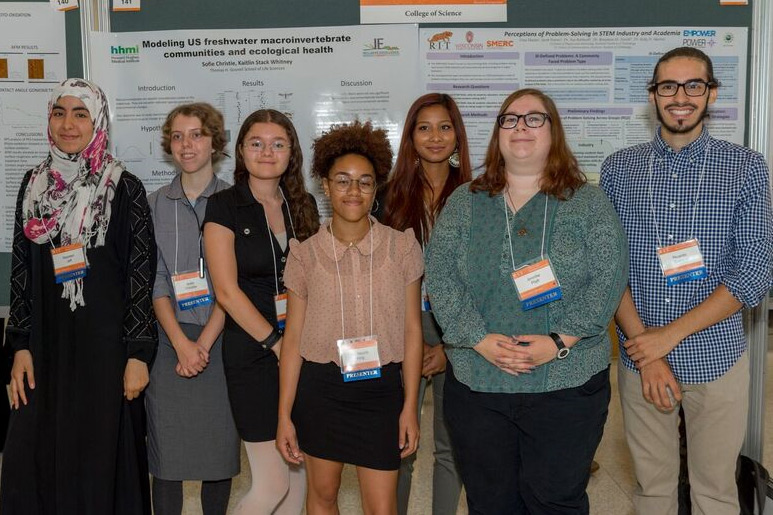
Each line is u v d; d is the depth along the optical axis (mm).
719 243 2158
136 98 3223
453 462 2562
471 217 2072
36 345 2354
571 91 3168
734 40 3117
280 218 2377
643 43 3139
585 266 1965
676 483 2377
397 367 2123
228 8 3176
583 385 1961
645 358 2172
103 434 2320
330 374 2064
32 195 2377
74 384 2330
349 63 3178
